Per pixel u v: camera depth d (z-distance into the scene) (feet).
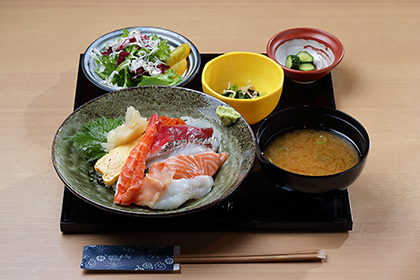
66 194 2.35
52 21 3.28
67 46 3.12
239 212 2.30
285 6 3.38
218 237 2.28
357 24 3.25
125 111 2.52
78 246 2.26
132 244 2.25
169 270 2.19
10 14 3.32
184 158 2.29
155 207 2.20
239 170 2.28
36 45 3.12
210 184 2.27
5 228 2.31
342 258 2.24
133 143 2.37
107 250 2.22
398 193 2.43
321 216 2.30
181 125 2.42
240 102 2.44
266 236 2.29
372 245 2.27
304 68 2.75
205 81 2.52
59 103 2.81
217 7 3.36
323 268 2.21
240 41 3.11
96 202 2.13
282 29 3.20
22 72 2.96
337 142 2.38
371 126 2.69
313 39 2.87
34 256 2.23
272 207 2.32
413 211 2.38
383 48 3.10
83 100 2.71
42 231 2.31
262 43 3.10
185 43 2.82
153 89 2.51
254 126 2.61
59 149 2.31
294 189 2.24
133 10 3.35
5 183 2.46
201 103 2.49
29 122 2.72
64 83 2.91
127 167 2.25
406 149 2.59
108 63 2.73
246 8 3.36
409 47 3.10
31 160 2.55
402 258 2.24
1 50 3.09
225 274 2.19
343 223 2.28
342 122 2.39
